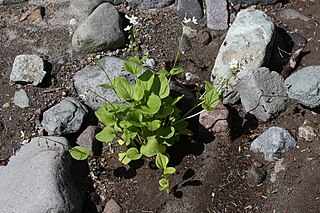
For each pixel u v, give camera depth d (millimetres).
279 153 973
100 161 994
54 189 897
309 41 1133
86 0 1194
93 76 1065
